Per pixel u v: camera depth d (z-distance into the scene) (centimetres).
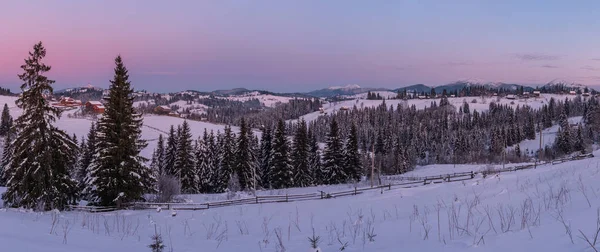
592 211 766
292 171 5712
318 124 16562
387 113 17338
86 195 2834
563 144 9344
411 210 1630
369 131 14162
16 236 798
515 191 1566
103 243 916
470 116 16638
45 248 716
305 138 6019
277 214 1912
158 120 14162
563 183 1430
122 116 2792
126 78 2912
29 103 2478
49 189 2484
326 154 6047
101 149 2761
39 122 2475
